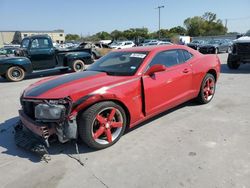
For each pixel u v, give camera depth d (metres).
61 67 12.40
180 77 4.67
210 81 5.67
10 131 4.59
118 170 3.14
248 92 6.70
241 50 10.42
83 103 3.32
